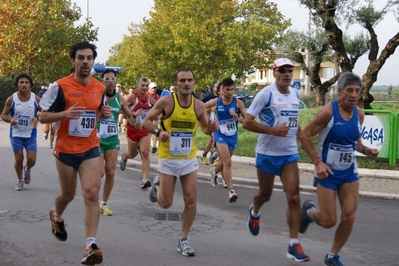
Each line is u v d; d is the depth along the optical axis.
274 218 7.98
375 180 11.25
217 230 7.19
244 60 27.22
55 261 5.64
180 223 7.50
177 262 5.70
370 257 6.09
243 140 16.84
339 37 17.62
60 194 5.69
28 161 9.55
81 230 6.91
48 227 7.04
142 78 9.98
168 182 5.99
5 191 9.48
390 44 17.12
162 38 29.81
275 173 5.93
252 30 26.78
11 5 31.91
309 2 16.92
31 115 9.42
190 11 28.28
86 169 5.38
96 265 5.54
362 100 18.06
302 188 10.42
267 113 5.89
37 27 31.95
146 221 7.57
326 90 24.38
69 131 5.38
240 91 56.78
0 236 6.57
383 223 7.79
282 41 26.67
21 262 5.60
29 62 32.16
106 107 5.59
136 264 5.60
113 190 9.99
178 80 5.89
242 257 5.95
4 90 35.03
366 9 16.75
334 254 5.47
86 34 33.81
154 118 5.94
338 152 5.28
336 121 5.23
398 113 12.37
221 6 28.06
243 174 12.05
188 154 5.98
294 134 5.93
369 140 12.70
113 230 7.01
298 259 5.59
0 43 32.62
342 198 5.39
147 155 10.00
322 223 5.48
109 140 7.82
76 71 5.43
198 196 9.65
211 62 27.59
